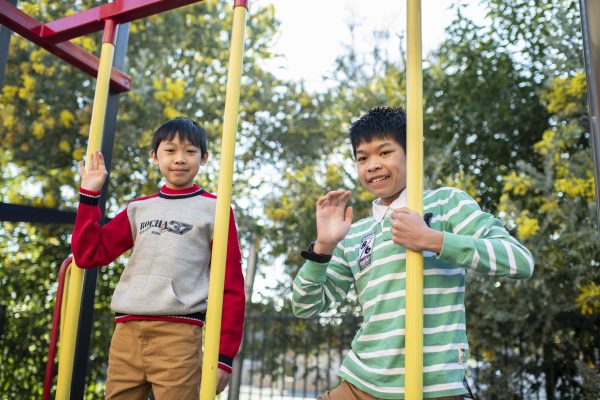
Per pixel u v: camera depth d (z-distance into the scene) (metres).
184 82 5.06
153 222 1.67
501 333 4.00
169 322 1.55
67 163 4.57
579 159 3.82
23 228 4.29
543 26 4.28
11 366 3.94
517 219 3.79
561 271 3.76
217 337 1.20
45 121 4.43
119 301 1.60
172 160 1.73
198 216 1.68
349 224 1.39
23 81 4.45
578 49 3.98
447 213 1.38
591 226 3.69
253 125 5.52
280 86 5.57
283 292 5.38
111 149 2.50
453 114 4.52
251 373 5.23
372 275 1.39
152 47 4.92
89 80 4.62
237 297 1.60
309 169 5.41
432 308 1.27
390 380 1.26
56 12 4.64
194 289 1.60
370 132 1.43
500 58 4.45
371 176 1.42
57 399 1.60
